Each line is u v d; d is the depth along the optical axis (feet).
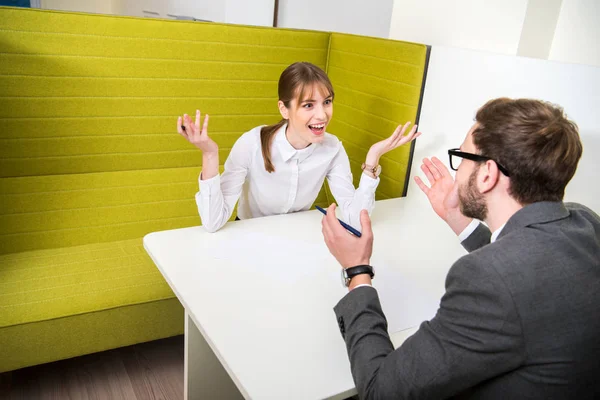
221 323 3.65
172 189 6.95
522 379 2.65
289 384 3.13
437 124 6.30
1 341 5.12
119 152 6.55
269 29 7.02
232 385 5.17
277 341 3.51
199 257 4.52
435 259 4.91
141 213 6.82
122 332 5.71
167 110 6.66
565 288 2.59
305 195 5.92
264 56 7.09
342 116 7.59
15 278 5.66
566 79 4.94
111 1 17.11
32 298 5.39
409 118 6.54
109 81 6.22
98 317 5.51
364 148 7.23
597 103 4.73
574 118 4.93
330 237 3.61
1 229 6.06
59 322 5.33
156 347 6.84
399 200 6.51
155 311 5.80
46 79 5.88
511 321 2.53
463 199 3.10
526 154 2.75
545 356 2.58
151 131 6.65
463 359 2.63
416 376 2.72
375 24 9.85
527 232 2.76
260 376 3.16
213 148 4.75
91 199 6.50
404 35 8.13
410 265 4.76
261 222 5.37
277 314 3.82
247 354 3.35
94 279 5.82
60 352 5.45
